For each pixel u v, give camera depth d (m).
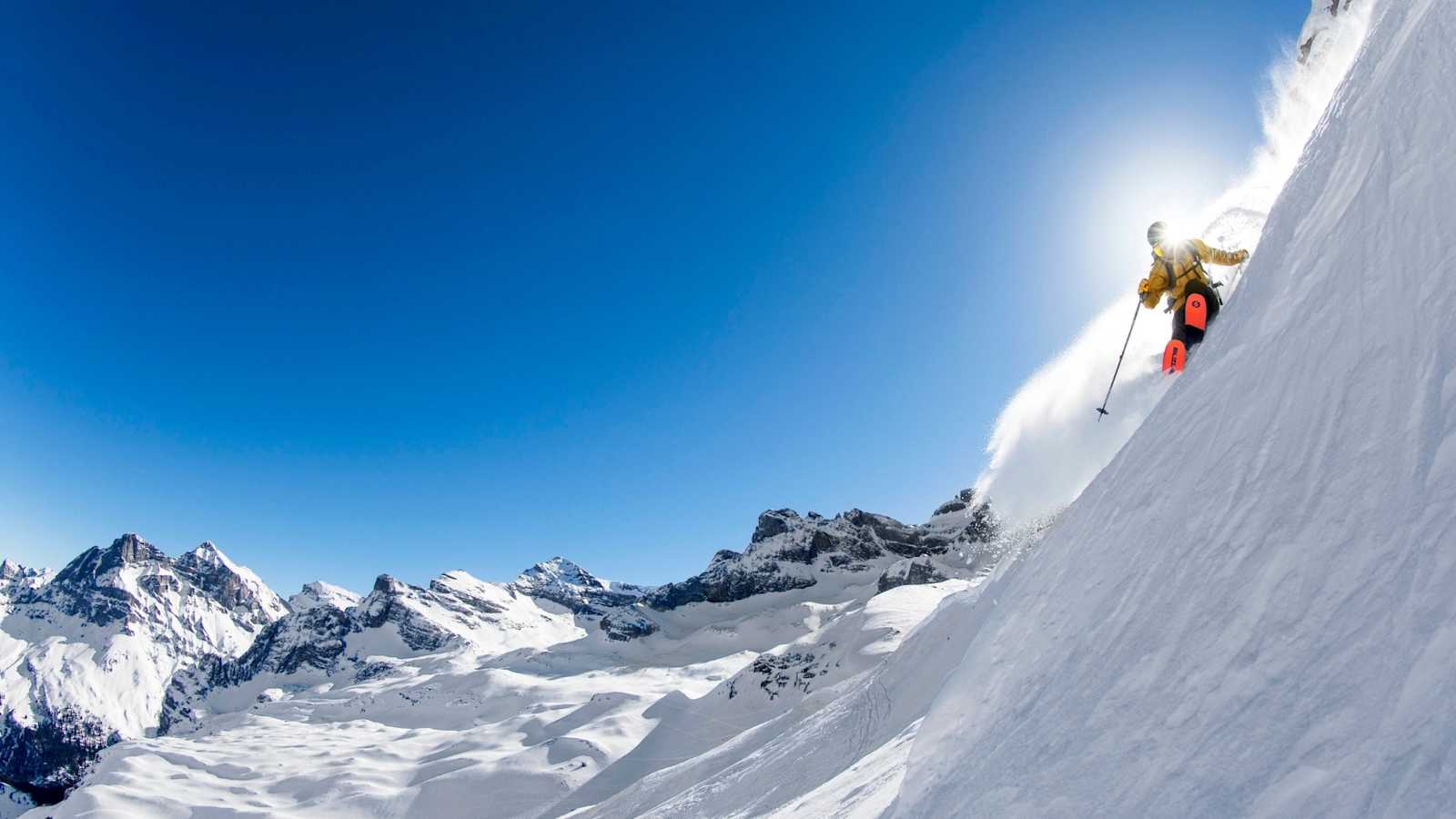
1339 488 2.49
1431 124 3.57
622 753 109.50
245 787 135.38
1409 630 1.86
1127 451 4.79
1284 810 1.80
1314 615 2.21
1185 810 2.10
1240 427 3.40
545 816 92.31
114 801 126.56
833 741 26.02
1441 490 2.06
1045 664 3.68
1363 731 1.78
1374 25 5.79
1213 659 2.48
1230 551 2.83
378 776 128.88
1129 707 2.74
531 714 162.38
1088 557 4.14
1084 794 2.59
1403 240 3.10
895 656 30.50
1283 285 4.05
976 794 3.32
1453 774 1.46
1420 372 2.47
